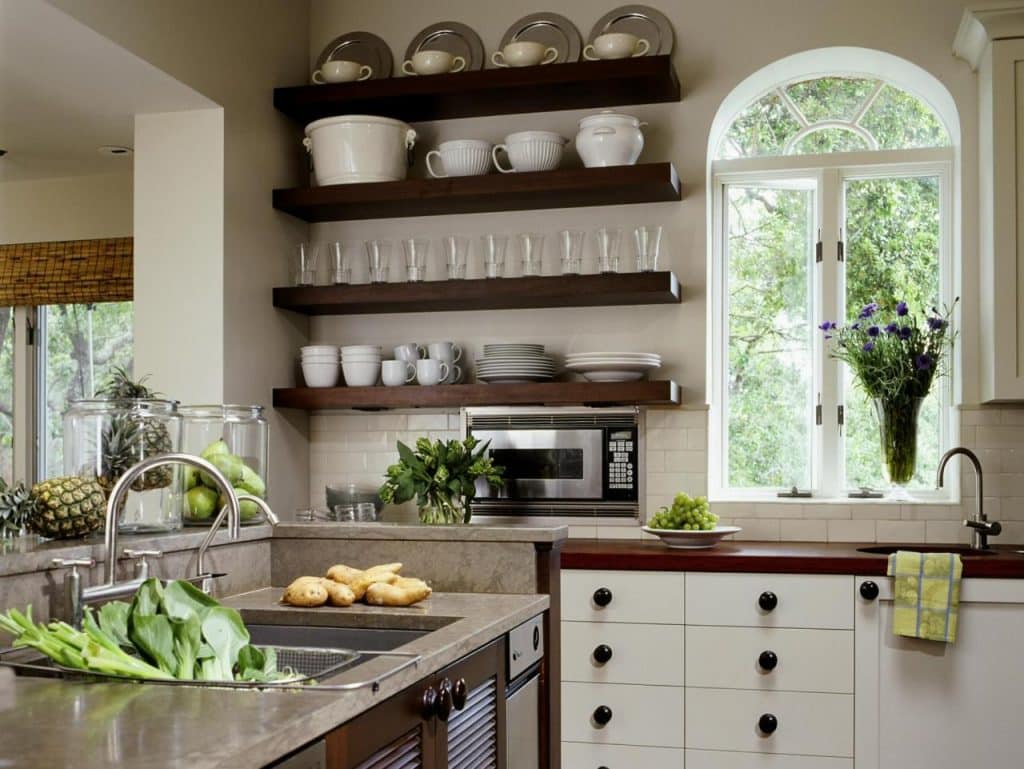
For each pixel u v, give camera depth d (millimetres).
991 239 4039
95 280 5105
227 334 4094
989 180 4066
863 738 3707
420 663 1965
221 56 4066
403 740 1931
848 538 4316
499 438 4531
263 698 1604
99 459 2465
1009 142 4004
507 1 4637
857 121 4590
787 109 4637
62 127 4332
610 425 4438
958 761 3658
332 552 2932
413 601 2648
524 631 2643
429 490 4160
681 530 4020
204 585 2426
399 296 4301
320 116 4598
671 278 4113
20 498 2326
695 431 4395
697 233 4422
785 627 3766
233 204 4152
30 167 4973
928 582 3635
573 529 4449
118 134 4434
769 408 4621
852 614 3725
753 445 4621
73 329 5289
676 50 4477
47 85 3824
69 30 3314
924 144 4535
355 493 4402
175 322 4109
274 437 4441
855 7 4359
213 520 2787
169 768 1248
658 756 3840
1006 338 4000
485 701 2393
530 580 2816
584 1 4562
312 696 1620
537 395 4215
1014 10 3924
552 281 4184
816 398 4559
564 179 4176
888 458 4238
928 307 4516
